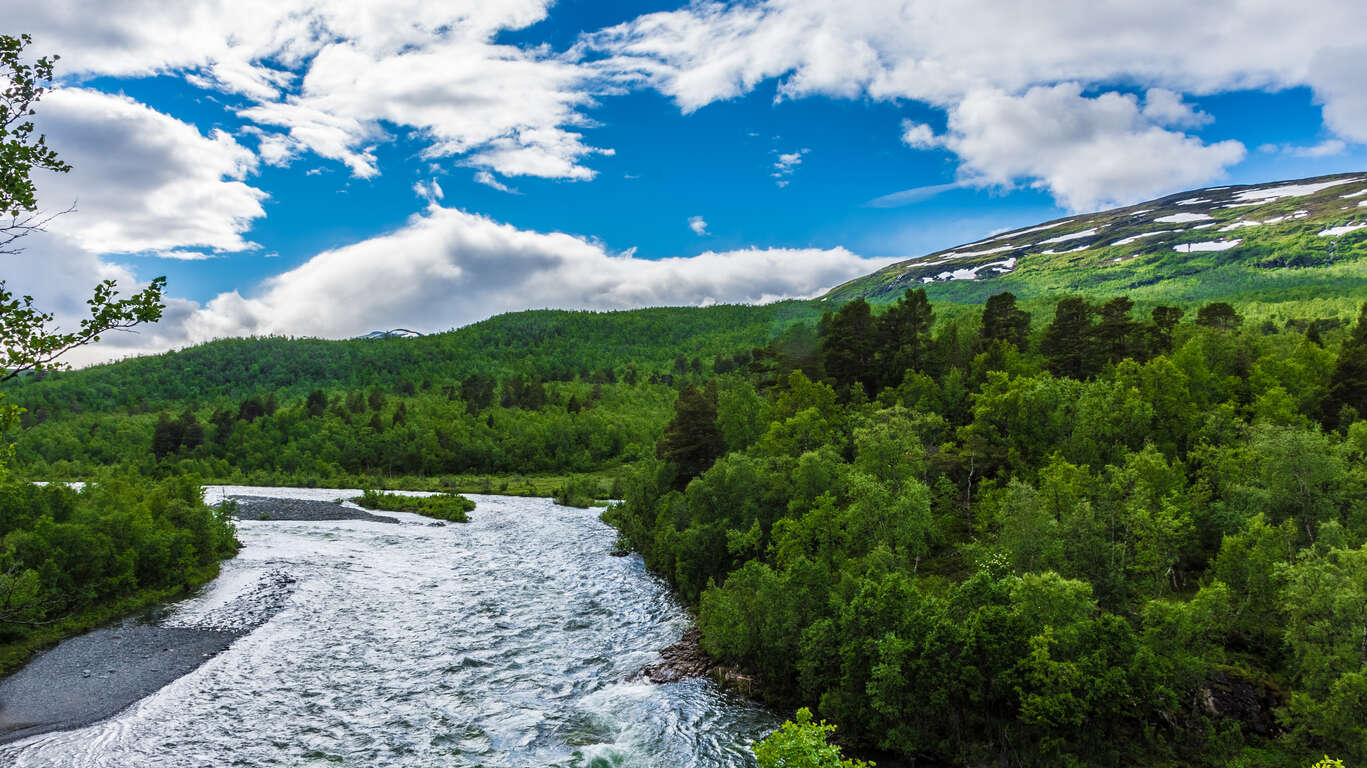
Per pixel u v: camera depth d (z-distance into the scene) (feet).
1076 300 368.89
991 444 267.18
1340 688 118.83
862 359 407.44
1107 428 243.81
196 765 123.03
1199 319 392.68
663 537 253.03
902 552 182.50
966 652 130.31
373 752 129.29
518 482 653.30
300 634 191.83
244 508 433.48
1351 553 135.33
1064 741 125.29
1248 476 203.92
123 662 169.89
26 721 138.72
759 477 245.65
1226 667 141.59
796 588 158.40
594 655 179.42
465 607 219.41
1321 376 298.35
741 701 153.69
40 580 186.60
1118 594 155.33
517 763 126.62
